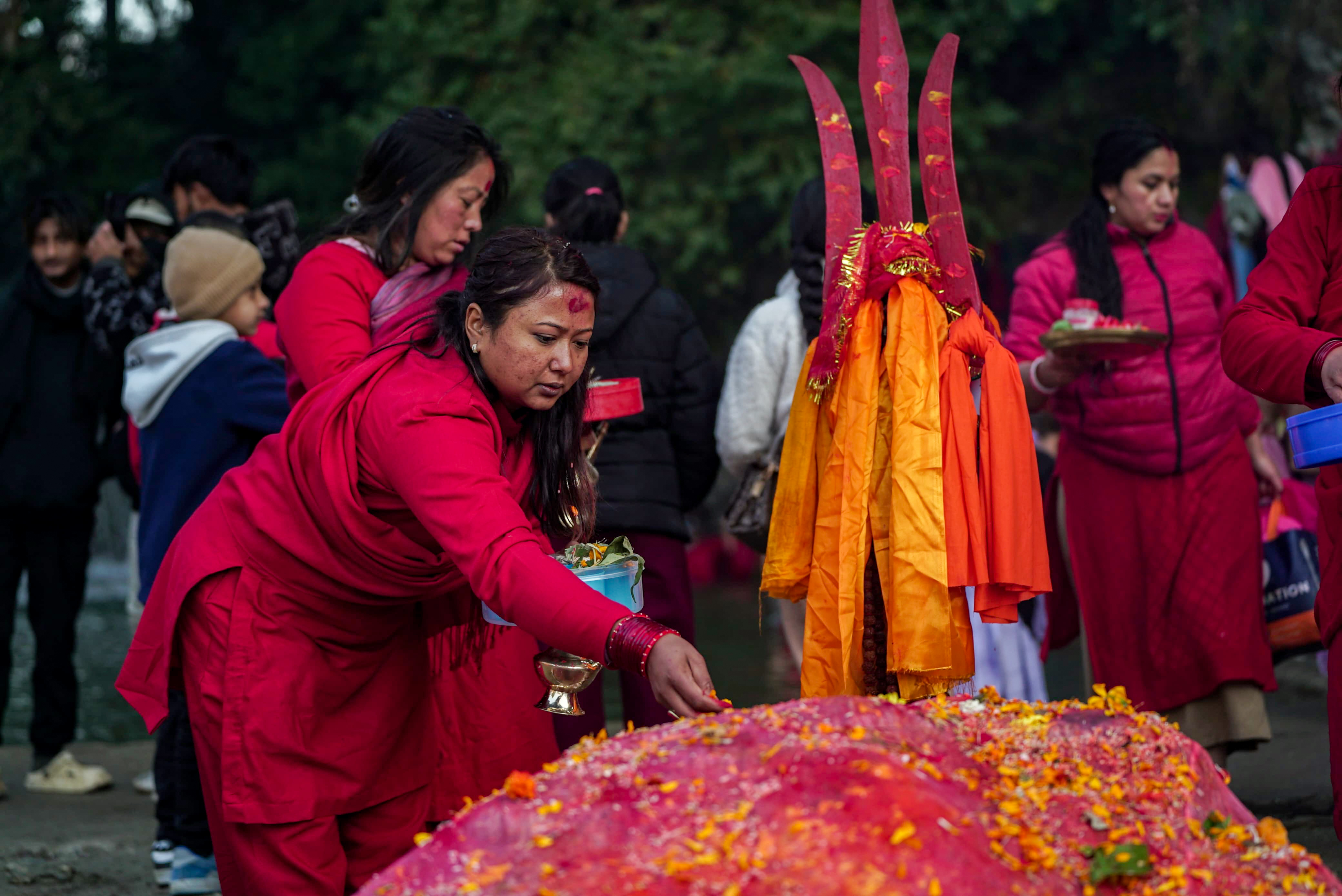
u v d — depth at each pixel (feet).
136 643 8.95
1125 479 13.82
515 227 8.12
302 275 10.62
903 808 5.60
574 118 43.42
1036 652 15.93
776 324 13.85
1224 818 6.43
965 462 9.07
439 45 46.01
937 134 9.36
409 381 8.07
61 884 13.52
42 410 17.48
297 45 53.67
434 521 7.63
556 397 8.13
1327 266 9.68
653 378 14.03
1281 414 17.29
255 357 13.15
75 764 17.48
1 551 17.52
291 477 8.37
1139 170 13.79
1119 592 13.87
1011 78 47.16
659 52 44.14
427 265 10.71
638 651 7.07
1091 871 5.87
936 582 8.91
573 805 5.95
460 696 10.09
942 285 9.42
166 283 13.52
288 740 8.36
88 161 52.75
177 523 12.96
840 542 9.21
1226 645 13.50
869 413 9.25
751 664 26.86
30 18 54.39
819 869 5.38
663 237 43.50
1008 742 6.64
